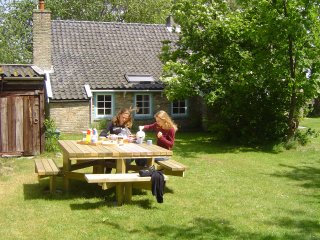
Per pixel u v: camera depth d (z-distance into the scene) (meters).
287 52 16.22
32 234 6.42
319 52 15.55
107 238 6.28
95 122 21.89
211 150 16.05
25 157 12.97
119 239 6.25
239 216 7.54
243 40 17.81
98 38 25.41
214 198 8.74
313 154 15.42
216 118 20.28
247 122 17.77
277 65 16.23
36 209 7.65
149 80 22.92
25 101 13.07
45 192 8.81
